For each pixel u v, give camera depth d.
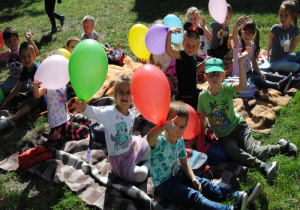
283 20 5.68
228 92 3.77
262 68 5.86
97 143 4.20
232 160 3.83
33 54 4.82
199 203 3.03
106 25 8.98
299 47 6.68
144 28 5.54
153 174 3.22
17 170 3.79
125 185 3.44
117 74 5.87
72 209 3.25
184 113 3.04
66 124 4.29
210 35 6.04
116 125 3.39
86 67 3.09
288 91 5.23
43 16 10.60
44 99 5.00
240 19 5.15
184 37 4.47
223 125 3.85
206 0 10.23
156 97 2.85
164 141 3.10
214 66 3.71
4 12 11.51
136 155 3.64
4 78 6.22
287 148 3.79
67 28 9.14
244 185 3.47
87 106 3.20
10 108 5.16
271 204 3.20
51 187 3.53
